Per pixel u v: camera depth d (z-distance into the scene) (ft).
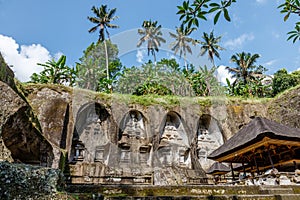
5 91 18.84
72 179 34.91
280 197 12.73
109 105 39.37
